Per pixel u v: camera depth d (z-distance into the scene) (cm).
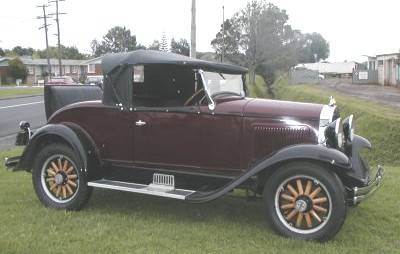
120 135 658
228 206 689
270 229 591
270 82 5872
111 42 12769
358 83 5306
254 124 598
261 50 4794
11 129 1856
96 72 9888
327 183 544
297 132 587
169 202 708
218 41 4856
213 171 620
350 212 666
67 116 688
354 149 634
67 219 626
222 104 618
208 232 583
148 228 595
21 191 763
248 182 595
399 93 3547
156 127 637
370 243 551
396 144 1828
